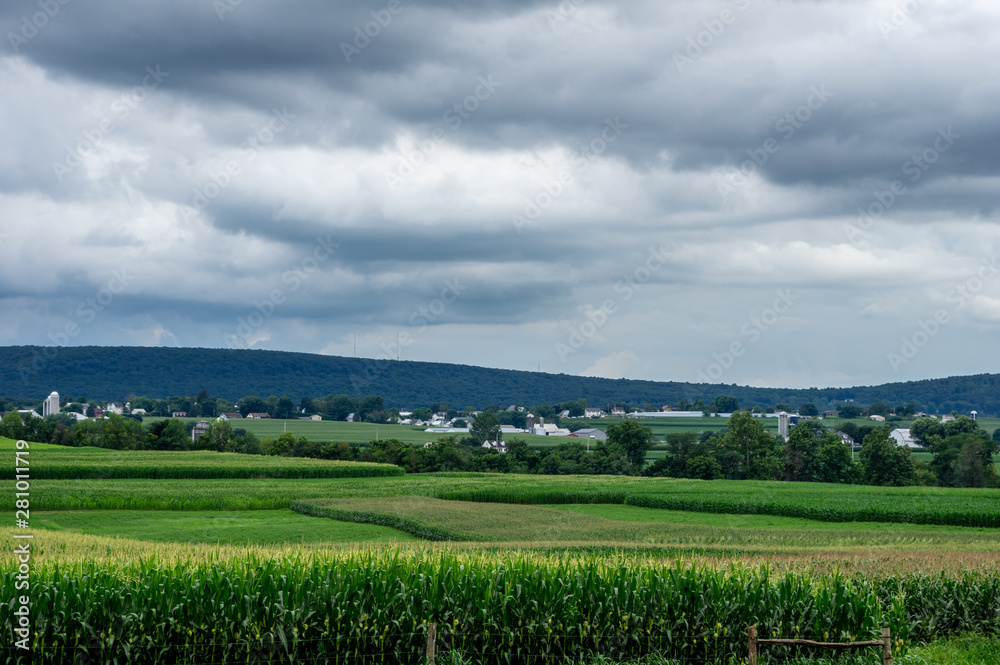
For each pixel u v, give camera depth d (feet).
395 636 57.98
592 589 63.16
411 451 441.68
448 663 56.85
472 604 60.39
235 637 56.65
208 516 205.77
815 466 437.58
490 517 200.85
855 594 65.62
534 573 62.75
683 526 191.11
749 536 170.81
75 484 244.01
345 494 251.19
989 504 226.58
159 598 56.49
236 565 61.05
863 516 215.10
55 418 541.75
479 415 595.47
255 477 312.50
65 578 56.70
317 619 57.62
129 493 220.84
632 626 62.69
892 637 65.00
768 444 450.30
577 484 302.45
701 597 63.93
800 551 137.80
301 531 181.27
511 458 453.17
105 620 55.52
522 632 60.59
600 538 166.61
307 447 451.12
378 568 61.41
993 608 74.18
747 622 63.77
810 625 64.69
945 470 421.59
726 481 333.01
